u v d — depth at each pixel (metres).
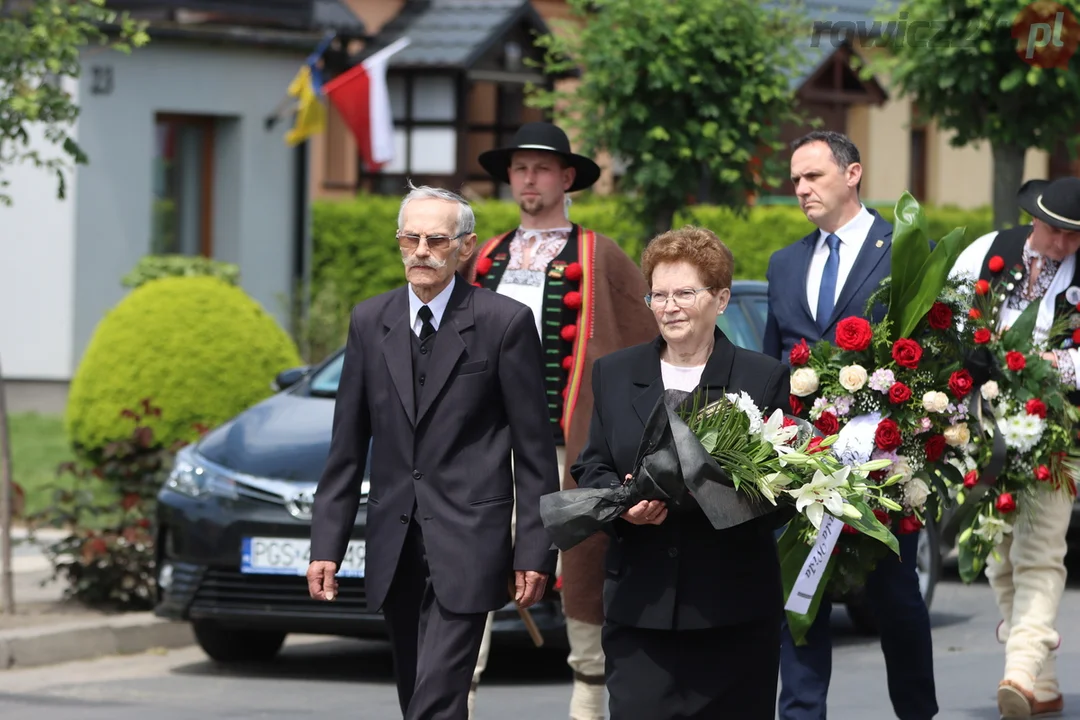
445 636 7.79
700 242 7.17
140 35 14.45
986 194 50.44
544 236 10.16
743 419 6.81
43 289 28.95
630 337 10.10
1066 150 20.70
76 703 11.58
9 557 14.05
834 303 9.55
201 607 12.27
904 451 8.70
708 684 7.01
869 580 9.10
